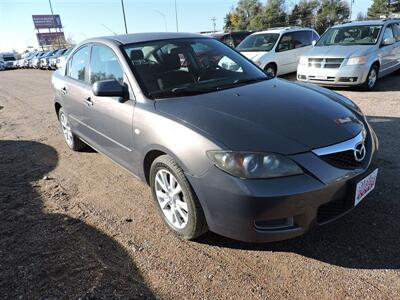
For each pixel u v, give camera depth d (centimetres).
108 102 366
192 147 258
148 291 249
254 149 241
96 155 532
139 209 360
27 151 581
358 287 239
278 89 337
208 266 270
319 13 6688
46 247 306
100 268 275
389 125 554
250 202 235
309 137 254
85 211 364
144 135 307
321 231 298
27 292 254
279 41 1095
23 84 1811
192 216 276
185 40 403
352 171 259
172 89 334
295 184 236
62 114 549
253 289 245
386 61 895
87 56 438
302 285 245
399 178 373
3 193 419
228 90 330
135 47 372
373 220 306
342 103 325
